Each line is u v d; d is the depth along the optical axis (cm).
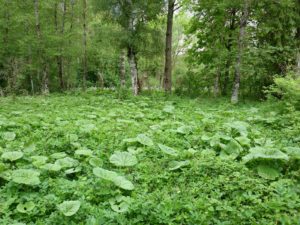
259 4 1800
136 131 916
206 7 2156
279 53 1881
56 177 596
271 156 610
